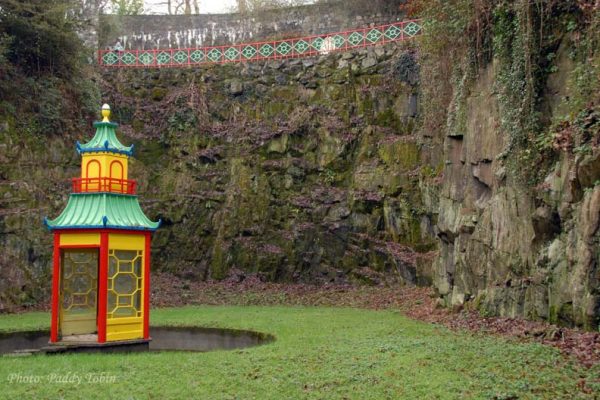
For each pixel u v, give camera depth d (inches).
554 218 486.6
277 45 1110.4
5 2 901.2
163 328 620.7
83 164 529.7
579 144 457.7
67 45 994.1
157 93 1109.1
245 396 320.8
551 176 494.3
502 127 555.8
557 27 522.6
